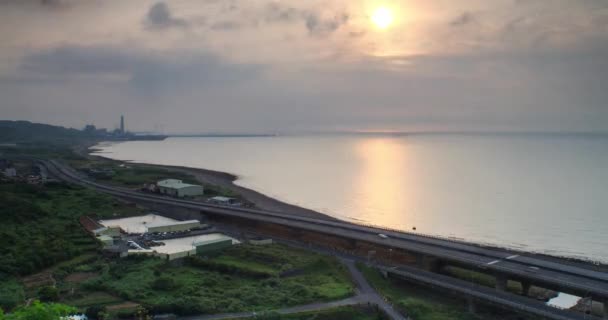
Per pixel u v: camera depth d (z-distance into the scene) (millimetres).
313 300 102562
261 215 190250
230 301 100750
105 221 180625
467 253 128875
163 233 160750
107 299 102812
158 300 100500
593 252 153375
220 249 141875
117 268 122875
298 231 172625
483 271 117875
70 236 150625
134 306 98438
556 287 104688
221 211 198375
